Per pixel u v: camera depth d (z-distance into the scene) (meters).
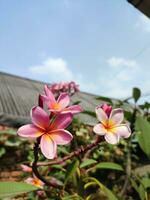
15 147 1.00
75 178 0.30
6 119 1.07
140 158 0.99
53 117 0.21
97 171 0.85
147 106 0.47
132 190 0.54
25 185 0.24
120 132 0.24
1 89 1.51
